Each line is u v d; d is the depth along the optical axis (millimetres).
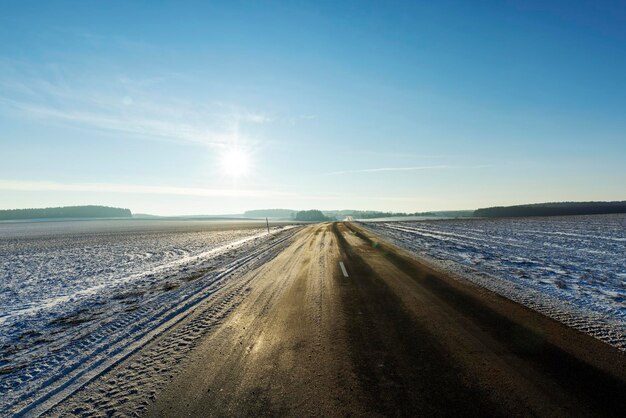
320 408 2945
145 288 8727
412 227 34562
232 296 7156
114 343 4781
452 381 3340
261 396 3180
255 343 4512
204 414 2926
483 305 5988
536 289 7199
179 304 6727
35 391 3521
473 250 14234
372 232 26703
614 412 2787
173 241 26844
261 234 30844
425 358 3871
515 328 4801
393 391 3184
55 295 8938
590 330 4703
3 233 51906
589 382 3266
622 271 9336
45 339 5211
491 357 3861
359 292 7074
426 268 9867
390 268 9914
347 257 12414
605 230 24859
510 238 19859
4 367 4203
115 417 2951
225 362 3961
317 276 8953
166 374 3723
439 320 5191
